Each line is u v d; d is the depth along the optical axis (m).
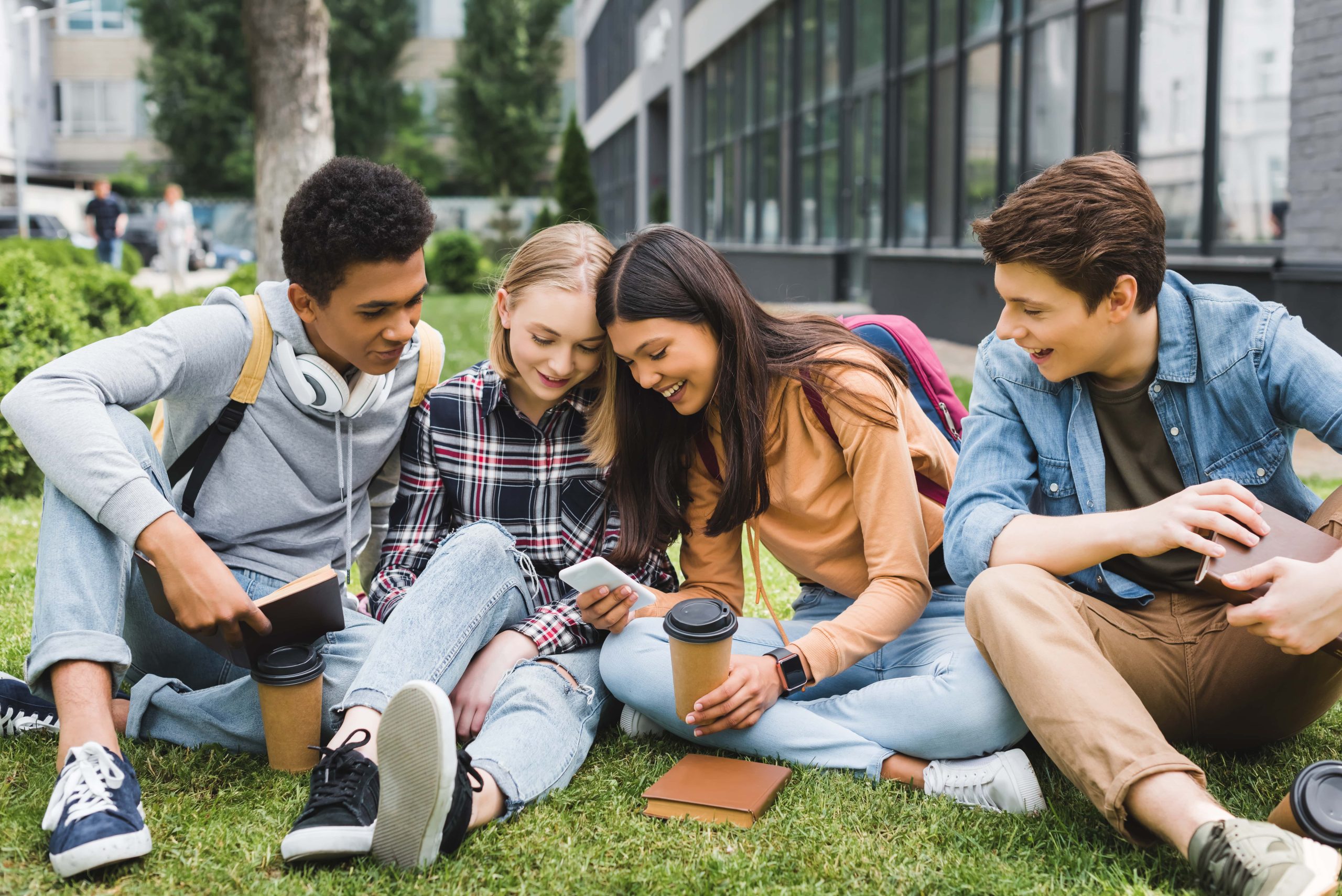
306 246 1.96
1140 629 1.95
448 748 1.58
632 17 30.06
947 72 11.58
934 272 11.49
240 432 2.15
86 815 1.61
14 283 5.07
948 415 2.47
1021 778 1.83
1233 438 1.97
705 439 2.23
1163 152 7.95
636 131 30.75
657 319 2.01
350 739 1.83
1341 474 4.94
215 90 38.41
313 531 2.27
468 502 2.37
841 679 2.24
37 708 2.13
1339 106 6.32
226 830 1.74
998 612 1.79
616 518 2.38
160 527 1.84
